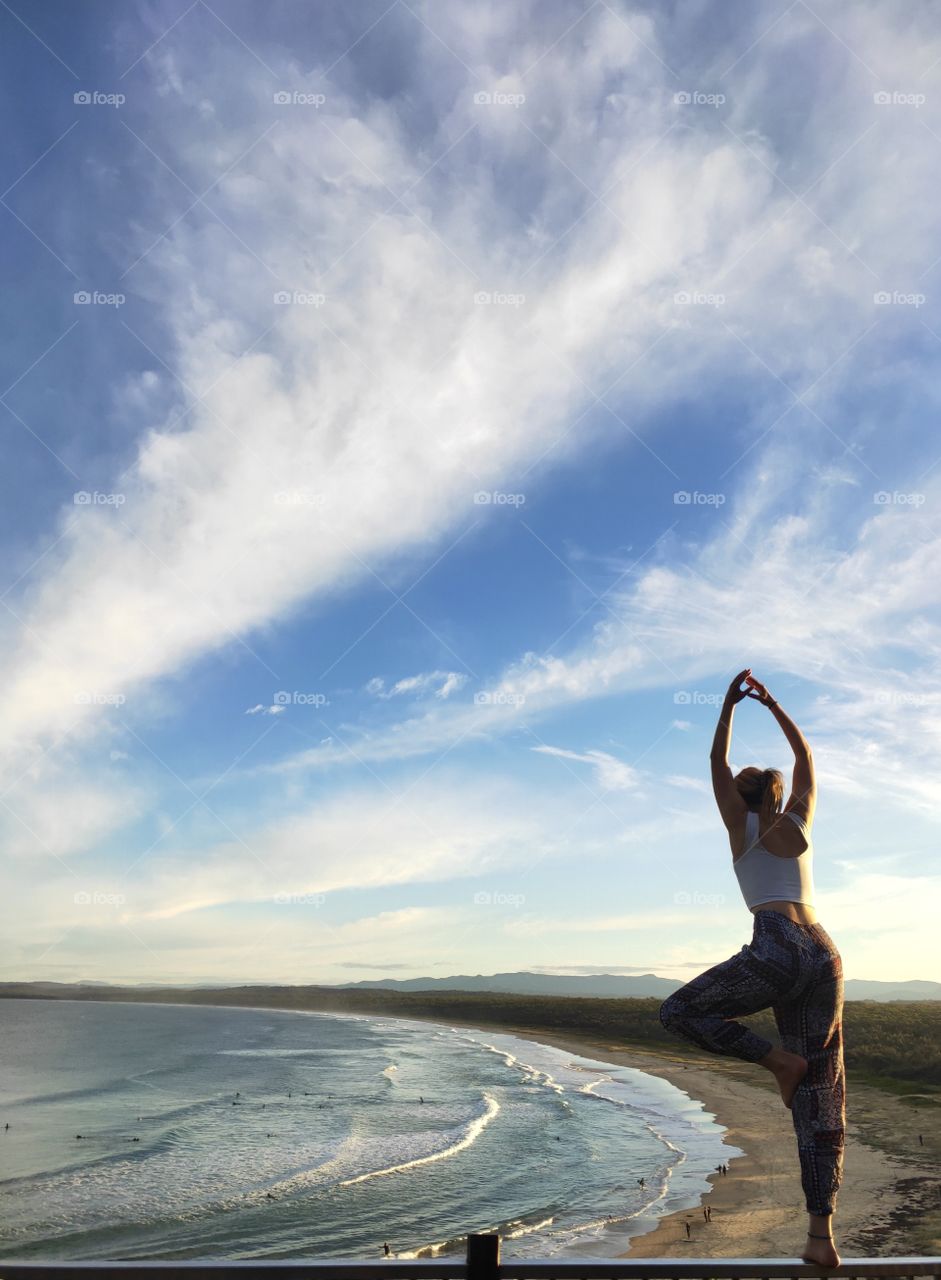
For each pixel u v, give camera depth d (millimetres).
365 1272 2414
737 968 2967
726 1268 2570
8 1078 65625
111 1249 22344
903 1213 22219
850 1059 47250
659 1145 34656
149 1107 50250
